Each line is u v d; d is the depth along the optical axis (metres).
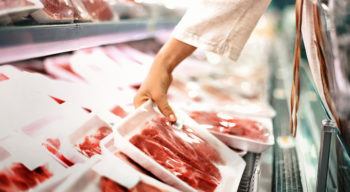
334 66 1.16
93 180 0.89
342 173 1.21
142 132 1.21
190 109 1.83
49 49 1.41
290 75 3.53
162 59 1.32
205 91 2.33
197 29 1.25
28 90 1.24
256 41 5.00
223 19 1.24
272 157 1.52
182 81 2.47
